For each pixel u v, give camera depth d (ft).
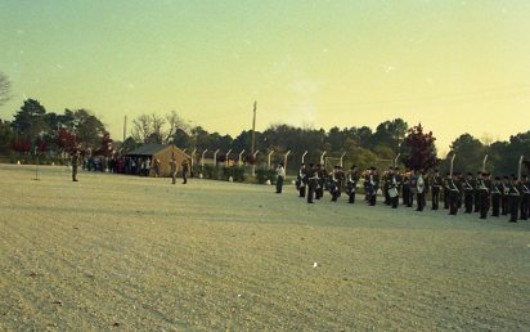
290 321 25.59
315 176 109.29
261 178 185.06
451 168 126.21
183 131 358.64
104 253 39.83
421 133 152.87
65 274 32.65
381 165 177.37
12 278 30.99
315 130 310.65
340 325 25.35
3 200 75.15
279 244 48.70
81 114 375.66
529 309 29.76
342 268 38.88
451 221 82.02
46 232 48.44
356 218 77.77
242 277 34.32
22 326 23.08
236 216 70.69
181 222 61.00
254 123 224.74
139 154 214.69
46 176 153.79
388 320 26.53
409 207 108.99
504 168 154.61
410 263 42.34
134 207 75.31
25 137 328.90
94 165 234.99
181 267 36.37
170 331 23.34
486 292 33.42
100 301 27.37
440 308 29.17
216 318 25.50
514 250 52.85
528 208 92.58
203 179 201.26
